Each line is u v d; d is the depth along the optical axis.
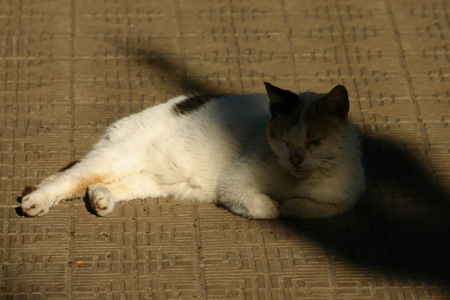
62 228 4.91
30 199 4.90
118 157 5.21
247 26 7.22
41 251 4.70
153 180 5.34
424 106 6.36
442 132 6.08
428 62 6.88
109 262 4.66
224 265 4.70
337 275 4.68
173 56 6.81
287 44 7.03
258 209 5.00
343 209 5.14
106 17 7.22
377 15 7.46
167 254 4.76
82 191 5.16
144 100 6.29
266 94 5.70
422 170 5.69
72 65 6.60
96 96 6.28
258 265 4.71
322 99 4.75
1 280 4.45
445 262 4.83
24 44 6.78
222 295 4.47
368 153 5.82
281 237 4.96
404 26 7.32
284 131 4.78
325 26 7.28
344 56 6.91
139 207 5.19
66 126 5.91
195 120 5.37
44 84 6.35
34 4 7.29
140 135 5.38
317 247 4.89
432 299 4.53
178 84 6.49
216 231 4.98
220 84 6.50
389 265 4.78
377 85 6.57
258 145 5.09
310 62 6.82
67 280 4.50
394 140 5.97
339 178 4.95
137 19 7.23
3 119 5.90
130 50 6.85
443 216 5.25
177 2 7.48
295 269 4.70
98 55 6.75
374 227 5.11
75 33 6.98
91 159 5.21
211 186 5.25
